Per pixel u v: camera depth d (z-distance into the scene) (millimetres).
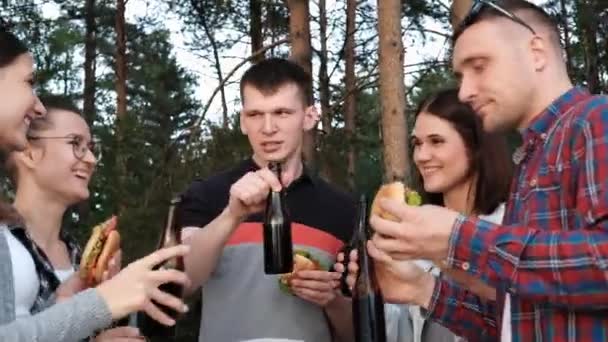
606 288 1528
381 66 6625
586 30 10242
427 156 2723
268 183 2369
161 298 1908
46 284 2264
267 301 2670
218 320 2707
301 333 2656
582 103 1699
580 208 1596
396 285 2154
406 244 1691
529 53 1779
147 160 9719
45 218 2688
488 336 2107
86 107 15016
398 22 6625
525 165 1810
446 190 2758
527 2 1817
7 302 1955
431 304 2146
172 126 17516
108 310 1828
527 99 1778
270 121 2725
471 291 1955
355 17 12414
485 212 2662
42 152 2633
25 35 12469
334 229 2791
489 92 1779
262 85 2723
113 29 15352
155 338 2393
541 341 1700
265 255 2541
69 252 2822
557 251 1559
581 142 1637
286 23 12508
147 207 8797
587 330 1635
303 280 2506
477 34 1782
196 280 2514
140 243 8547
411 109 7727
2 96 2105
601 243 1521
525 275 1595
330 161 8773
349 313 2689
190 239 2510
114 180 9352
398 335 2725
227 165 8336
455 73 1869
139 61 16469
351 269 2363
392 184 2133
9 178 2699
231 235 2508
